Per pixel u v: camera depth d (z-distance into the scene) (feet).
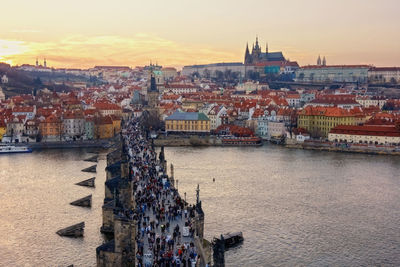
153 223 404.36
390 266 436.35
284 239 494.59
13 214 552.00
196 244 362.94
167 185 556.92
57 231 489.26
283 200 642.22
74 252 436.76
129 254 342.44
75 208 578.66
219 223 537.24
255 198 649.20
